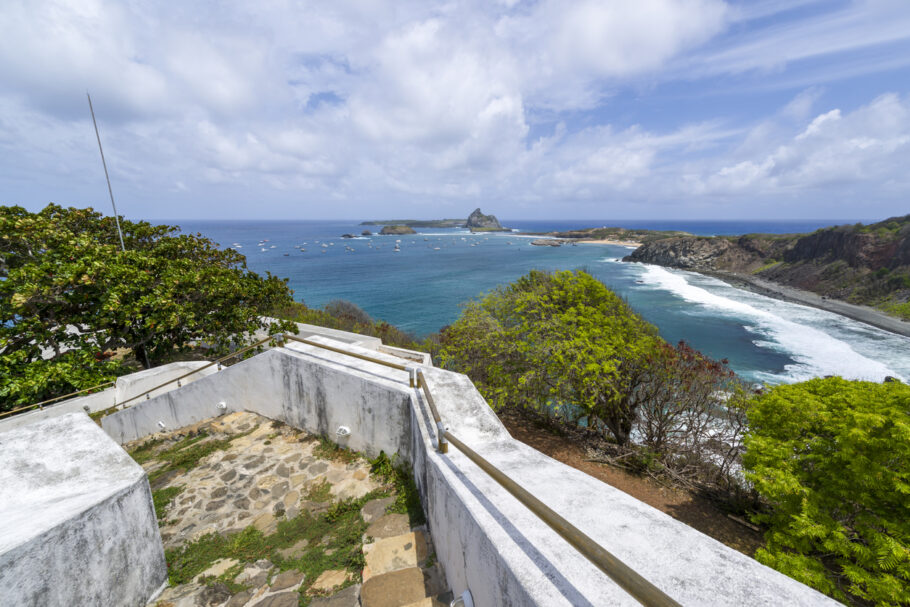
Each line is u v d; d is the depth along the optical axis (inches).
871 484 200.4
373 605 123.3
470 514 96.7
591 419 398.6
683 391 349.7
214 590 141.1
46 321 419.5
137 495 133.6
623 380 361.7
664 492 323.6
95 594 117.2
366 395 209.2
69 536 108.7
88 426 163.8
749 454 248.7
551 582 70.6
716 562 73.0
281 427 264.8
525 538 84.4
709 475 342.0
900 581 181.3
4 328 387.9
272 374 265.4
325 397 233.9
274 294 591.5
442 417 162.1
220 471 222.1
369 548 151.6
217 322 499.8
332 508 183.8
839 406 237.1
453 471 121.8
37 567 100.0
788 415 250.2
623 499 96.7
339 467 216.5
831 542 198.2
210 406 308.3
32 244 462.3
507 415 436.1
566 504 94.6
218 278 512.1
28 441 150.7
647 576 69.8
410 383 188.5
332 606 131.3
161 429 336.2
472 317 433.4
